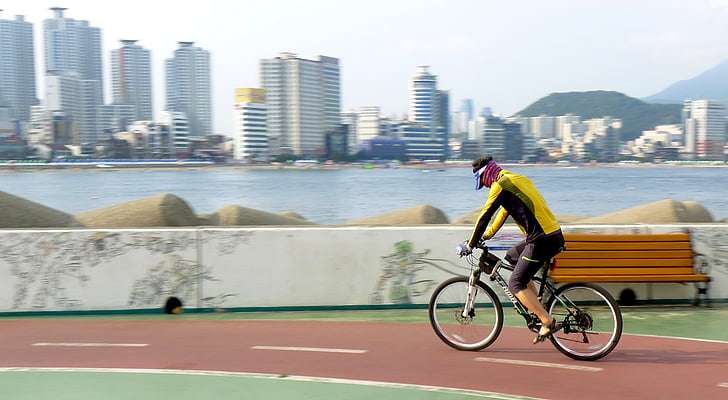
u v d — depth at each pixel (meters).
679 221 13.82
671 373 5.77
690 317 7.96
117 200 85.69
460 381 5.57
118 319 8.27
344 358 6.34
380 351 6.59
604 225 8.60
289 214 18.80
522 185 6.04
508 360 6.22
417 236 8.64
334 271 8.66
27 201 13.98
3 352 6.72
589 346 6.18
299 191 106.56
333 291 8.66
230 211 15.77
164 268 8.59
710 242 8.61
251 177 197.12
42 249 8.55
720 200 78.75
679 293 8.66
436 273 8.62
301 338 7.16
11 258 8.52
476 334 6.63
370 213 62.38
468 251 6.36
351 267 8.66
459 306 6.79
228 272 8.62
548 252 6.07
